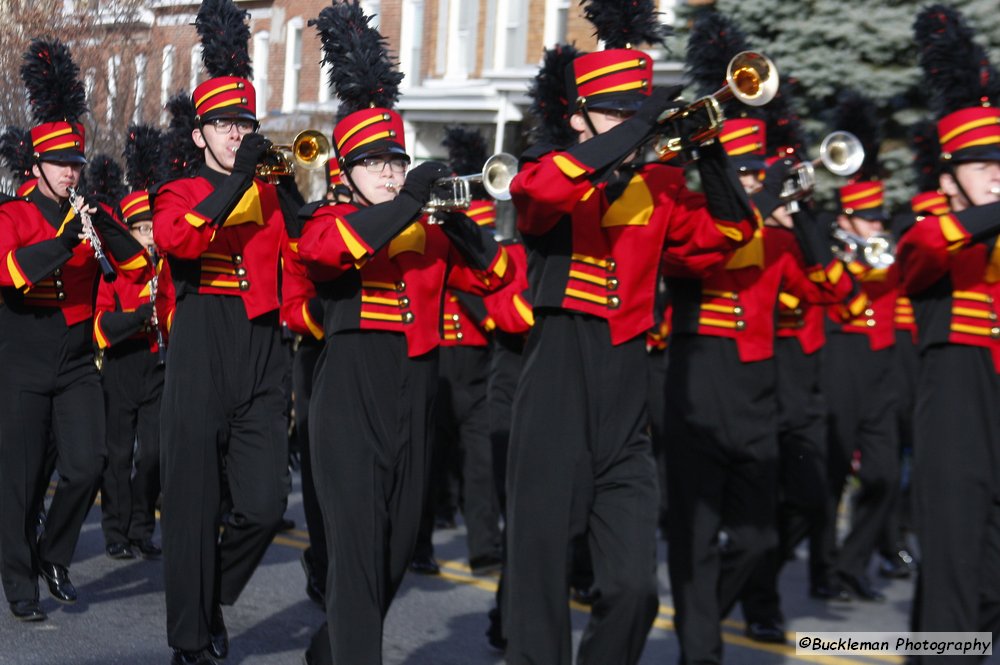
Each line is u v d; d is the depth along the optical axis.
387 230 5.43
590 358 5.13
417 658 7.00
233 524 6.34
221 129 6.48
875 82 12.62
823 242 7.32
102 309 8.92
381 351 5.66
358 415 5.59
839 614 8.37
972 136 6.00
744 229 5.16
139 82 13.66
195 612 6.19
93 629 7.23
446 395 8.98
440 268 5.85
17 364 7.35
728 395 6.41
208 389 6.27
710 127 4.82
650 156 11.31
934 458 5.90
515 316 6.23
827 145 7.93
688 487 6.34
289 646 7.06
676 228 5.28
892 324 9.00
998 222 5.72
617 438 5.12
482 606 8.20
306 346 7.76
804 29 12.72
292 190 6.54
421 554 9.06
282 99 18.36
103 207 7.68
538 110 6.02
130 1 13.57
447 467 10.74
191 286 6.36
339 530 5.51
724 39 6.96
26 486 7.35
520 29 22.00
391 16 24.45
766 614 7.52
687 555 6.28
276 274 6.54
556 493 5.07
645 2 5.34
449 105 23.14
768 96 4.79
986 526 5.86
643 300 5.18
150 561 9.01
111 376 8.99
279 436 6.42
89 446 7.48
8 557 7.32
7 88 12.64
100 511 10.56
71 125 7.47
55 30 12.96
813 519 8.12
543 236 5.20
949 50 6.18
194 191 6.37
